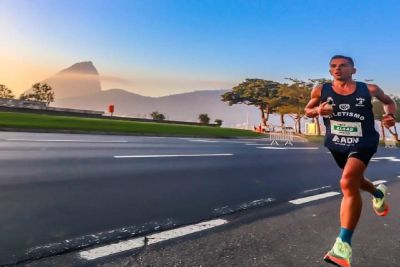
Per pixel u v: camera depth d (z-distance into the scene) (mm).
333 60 3602
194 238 4258
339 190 7691
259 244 4141
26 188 5969
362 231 4758
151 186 6816
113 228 4422
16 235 3996
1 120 21234
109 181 6941
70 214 4828
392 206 6324
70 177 7027
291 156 14070
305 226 4938
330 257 3350
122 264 3432
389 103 3645
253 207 5859
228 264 3529
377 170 11578
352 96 3523
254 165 10633
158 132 24750
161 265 3447
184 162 10172
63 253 3631
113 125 26281
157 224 4688
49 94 63656
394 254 3969
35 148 10977
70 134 18812
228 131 35281
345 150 3545
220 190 6945
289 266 3535
